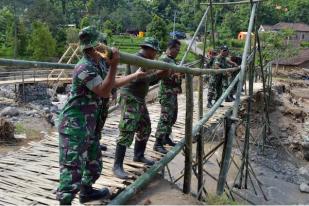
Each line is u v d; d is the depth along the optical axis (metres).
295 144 15.40
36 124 13.93
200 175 6.10
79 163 3.27
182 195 4.61
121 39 57.00
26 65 4.08
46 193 4.57
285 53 47.38
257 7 11.03
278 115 17.77
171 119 5.89
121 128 4.64
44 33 37.50
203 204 4.54
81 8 74.94
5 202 4.30
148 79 4.63
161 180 4.96
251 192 11.33
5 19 51.88
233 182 11.85
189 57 36.47
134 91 4.61
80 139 3.25
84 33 3.21
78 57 22.48
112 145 6.25
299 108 19.17
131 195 4.03
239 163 13.76
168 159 4.93
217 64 10.19
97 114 3.43
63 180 3.24
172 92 5.77
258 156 14.69
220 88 10.44
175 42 5.63
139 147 5.17
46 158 5.65
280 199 11.16
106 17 70.94
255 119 16.45
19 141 10.72
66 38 43.28
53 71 21.61
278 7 80.06
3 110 15.80
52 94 20.52
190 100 4.92
